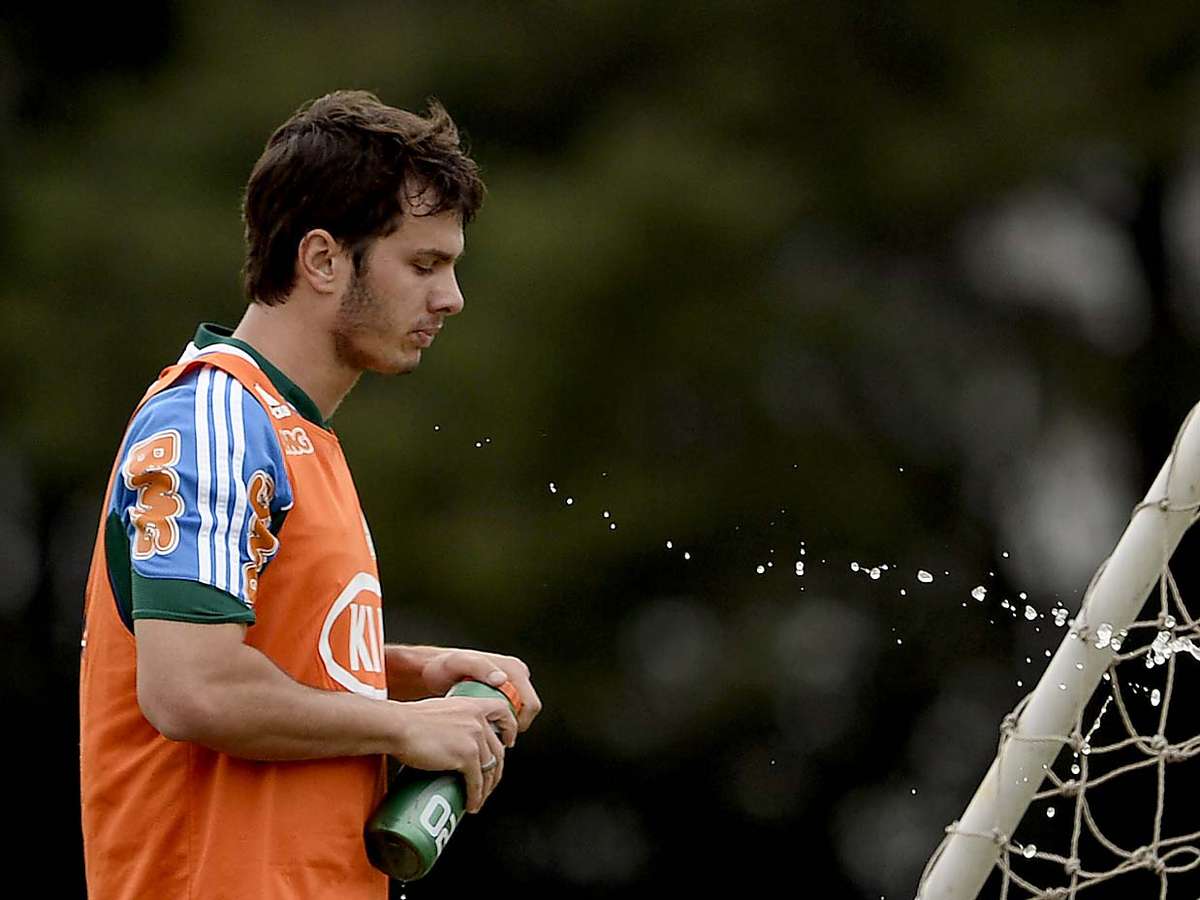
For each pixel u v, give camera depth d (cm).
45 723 4441
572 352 3888
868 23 4125
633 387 3953
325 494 873
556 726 3997
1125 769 980
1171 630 962
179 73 4284
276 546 843
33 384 3916
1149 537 958
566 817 4228
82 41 4506
